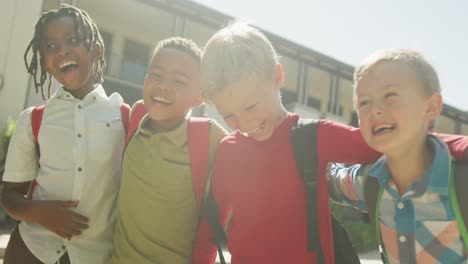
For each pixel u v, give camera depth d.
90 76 2.15
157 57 1.86
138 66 13.44
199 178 1.84
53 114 2.03
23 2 9.76
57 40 2.01
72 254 1.87
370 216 1.48
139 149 1.85
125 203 1.84
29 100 9.78
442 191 1.23
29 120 2.02
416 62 1.26
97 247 1.96
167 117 1.86
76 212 1.91
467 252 1.20
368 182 1.45
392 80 1.23
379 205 1.40
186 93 1.84
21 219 1.87
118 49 13.92
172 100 1.82
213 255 1.92
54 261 1.86
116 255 1.88
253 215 1.63
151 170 1.81
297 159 1.56
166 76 1.82
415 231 1.29
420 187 1.27
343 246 1.63
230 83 1.46
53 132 1.98
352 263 1.63
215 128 1.94
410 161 1.30
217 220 1.82
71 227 1.81
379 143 1.25
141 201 1.81
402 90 1.22
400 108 1.21
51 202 1.83
